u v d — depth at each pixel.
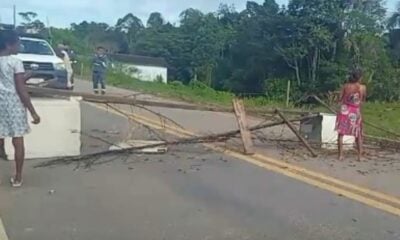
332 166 8.98
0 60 6.85
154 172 8.07
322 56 49.66
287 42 50.97
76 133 9.11
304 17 49.94
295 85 49.69
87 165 8.38
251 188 7.26
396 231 5.66
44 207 6.10
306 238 5.36
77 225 5.52
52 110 8.89
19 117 6.89
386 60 48.31
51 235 5.21
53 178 7.47
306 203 6.59
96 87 23.12
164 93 26.23
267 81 50.88
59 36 63.12
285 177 7.98
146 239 5.19
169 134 11.69
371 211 6.35
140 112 15.50
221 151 9.94
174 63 80.81
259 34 53.97
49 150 8.90
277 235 5.41
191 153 9.72
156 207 6.23
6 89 6.80
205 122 14.59
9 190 6.78
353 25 48.66
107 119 13.82
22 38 16.25
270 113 11.08
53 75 15.20
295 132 10.33
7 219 5.64
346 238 5.39
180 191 7.00
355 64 46.97
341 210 6.35
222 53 70.81
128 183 7.33
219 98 26.56
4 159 8.54
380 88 46.41
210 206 6.34
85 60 44.66
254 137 11.68
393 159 9.98
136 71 59.75
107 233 5.32
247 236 5.35
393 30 54.75
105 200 6.46
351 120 9.70
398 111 26.22
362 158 9.91
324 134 10.94
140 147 9.41
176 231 5.43
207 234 5.37
